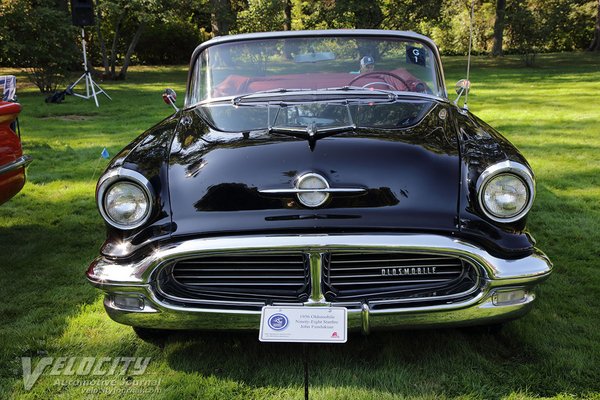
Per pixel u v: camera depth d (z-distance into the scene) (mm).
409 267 2244
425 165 2287
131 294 2234
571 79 16328
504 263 2166
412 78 3479
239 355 2547
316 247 2109
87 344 2668
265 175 2248
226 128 2676
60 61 14172
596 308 2910
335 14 19156
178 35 28062
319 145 2357
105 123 9484
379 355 2488
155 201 2252
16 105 3238
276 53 3535
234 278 2266
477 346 2570
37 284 3350
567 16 27078
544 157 6348
